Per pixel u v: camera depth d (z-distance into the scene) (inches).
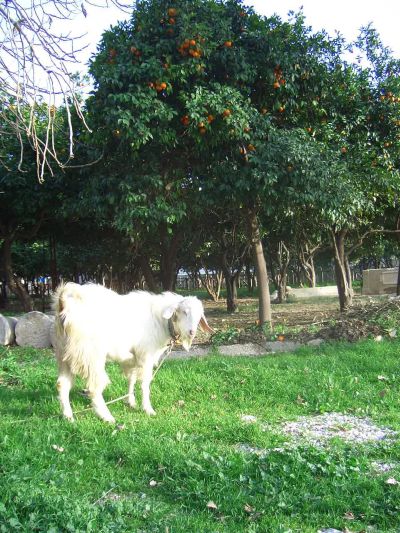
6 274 689.6
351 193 470.6
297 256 1274.6
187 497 175.9
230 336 456.8
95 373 254.2
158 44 412.5
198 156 463.5
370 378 328.8
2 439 218.1
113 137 445.4
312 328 464.4
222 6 462.6
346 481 183.9
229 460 196.9
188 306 279.1
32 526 145.8
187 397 303.6
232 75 450.0
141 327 275.3
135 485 185.9
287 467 189.6
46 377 334.0
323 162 440.8
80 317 251.1
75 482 184.5
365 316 483.8
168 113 408.5
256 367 354.0
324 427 251.6
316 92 490.3
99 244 824.9
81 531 145.4
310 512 168.2
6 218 669.3
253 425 240.7
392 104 548.1
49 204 601.6
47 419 251.0
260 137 444.5
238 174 442.9
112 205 478.6
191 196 475.5
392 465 204.4
